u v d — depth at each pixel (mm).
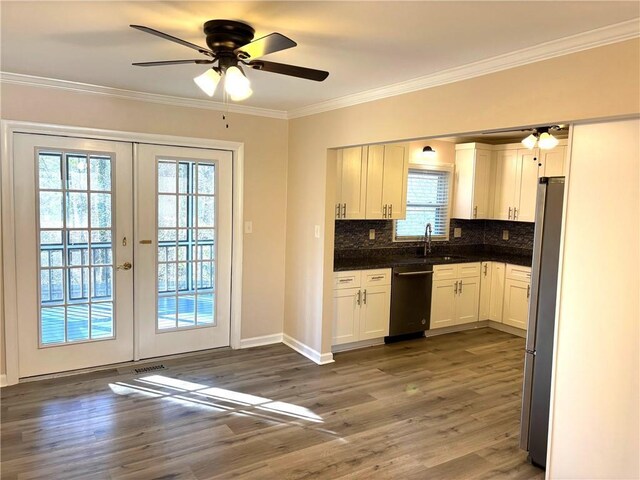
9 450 2814
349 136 3992
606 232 2330
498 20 2186
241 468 2705
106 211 4031
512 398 3773
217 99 4203
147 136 4090
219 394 3697
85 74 3410
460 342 5242
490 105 2812
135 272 4215
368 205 5062
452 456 2906
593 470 2436
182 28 2412
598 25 2189
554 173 5281
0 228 3574
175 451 2855
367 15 2174
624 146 2250
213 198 4551
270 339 4980
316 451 2910
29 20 2324
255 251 4785
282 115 4766
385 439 3082
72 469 2639
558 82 2449
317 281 4469
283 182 4895
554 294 2730
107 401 3506
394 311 5059
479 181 5883
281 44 2061
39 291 3809
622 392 2307
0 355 3676
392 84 3439
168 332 4453
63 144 3783
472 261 5598
